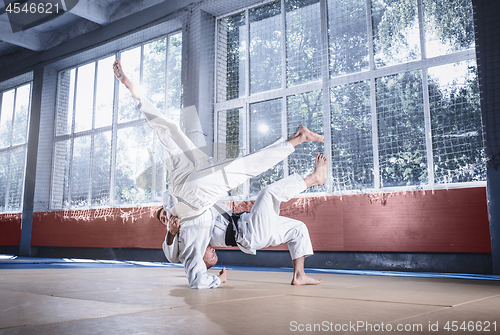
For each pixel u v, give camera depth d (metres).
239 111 5.72
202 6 5.96
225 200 5.46
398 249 4.03
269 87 5.55
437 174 4.22
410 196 4.03
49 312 1.30
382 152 4.57
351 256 4.35
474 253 3.68
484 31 3.88
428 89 4.37
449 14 4.35
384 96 4.64
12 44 8.55
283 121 5.32
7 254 8.00
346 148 4.82
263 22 5.71
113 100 7.27
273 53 5.57
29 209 7.73
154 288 2.09
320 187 4.91
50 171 7.93
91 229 6.71
